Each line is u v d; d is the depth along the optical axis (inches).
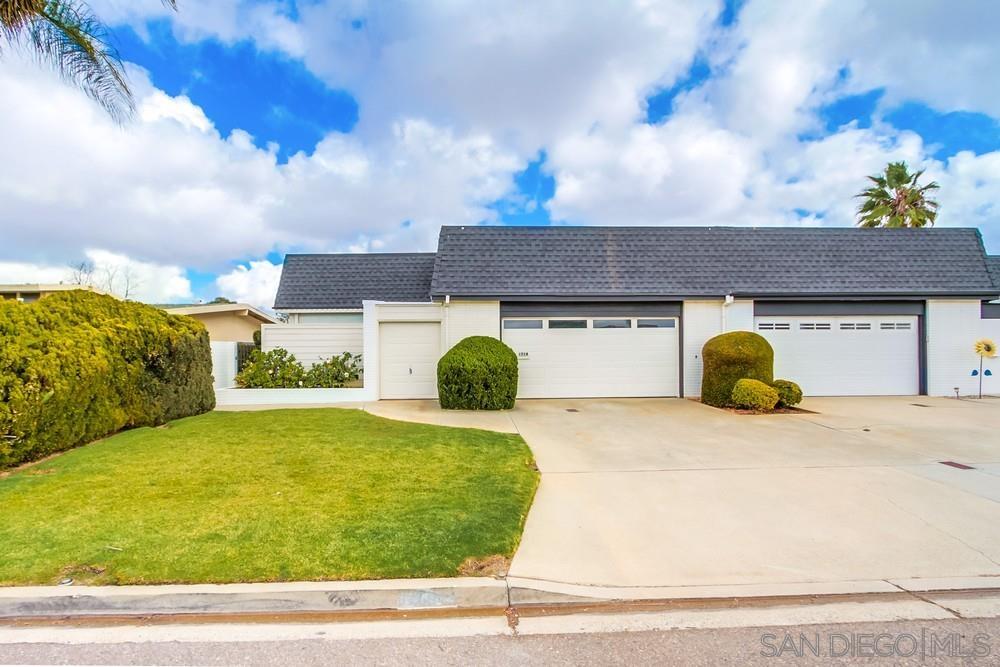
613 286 490.6
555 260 510.0
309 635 110.5
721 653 104.0
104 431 275.3
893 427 339.9
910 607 122.1
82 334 263.4
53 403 231.0
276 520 161.8
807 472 230.8
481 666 99.7
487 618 118.6
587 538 158.4
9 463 212.1
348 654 103.5
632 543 155.1
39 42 283.0
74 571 127.7
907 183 986.7
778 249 530.9
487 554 142.3
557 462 249.1
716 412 409.1
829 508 184.5
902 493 200.7
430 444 271.3
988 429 331.3
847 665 99.9
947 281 508.1
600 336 500.4
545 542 155.2
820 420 369.4
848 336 509.0
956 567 140.6
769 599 125.3
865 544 154.6
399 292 639.8
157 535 148.7
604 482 216.5
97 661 100.3
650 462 249.3
